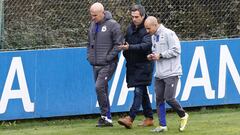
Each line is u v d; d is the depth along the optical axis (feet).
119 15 116.67
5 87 101.71
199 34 120.88
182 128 90.58
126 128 94.73
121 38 94.17
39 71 103.55
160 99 90.27
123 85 107.76
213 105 113.19
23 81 102.63
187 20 120.47
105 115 96.78
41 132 95.35
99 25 95.04
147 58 90.58
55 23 113.19
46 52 103.96
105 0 116.37
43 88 103.96
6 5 109.81
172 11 119.55
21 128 100.68
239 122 99.30
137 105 93.30
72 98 105.60
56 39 112.68
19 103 102.63
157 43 88.07
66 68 105.19
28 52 102.83
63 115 105.29
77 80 105.81
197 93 111.65
